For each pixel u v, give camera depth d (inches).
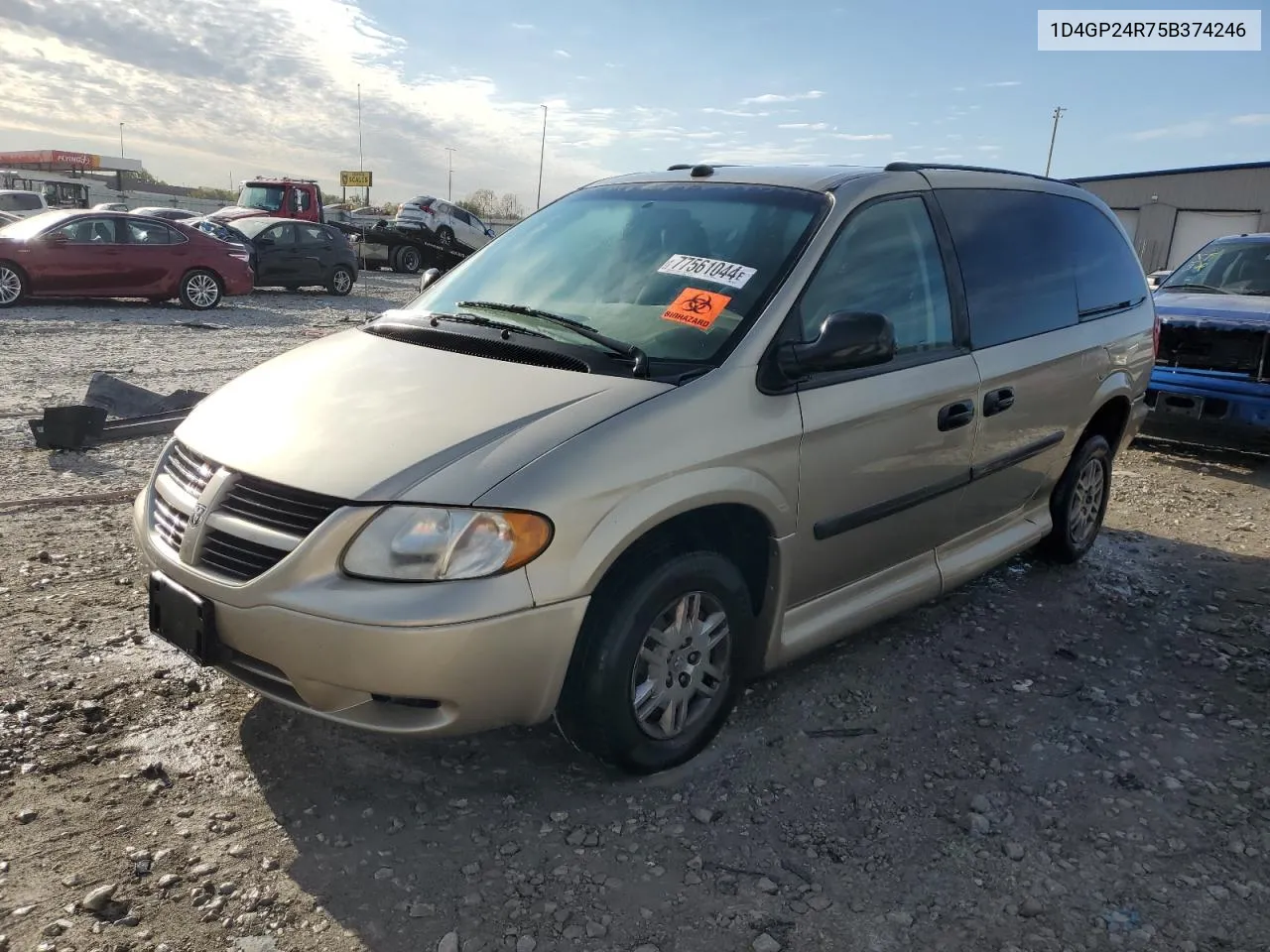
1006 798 117.1
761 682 143.2
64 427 242.4
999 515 170.2
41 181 1336.1
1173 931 95.7
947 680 147.1
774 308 122.0
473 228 1119.0
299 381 120.7
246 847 102.0
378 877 98.7
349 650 95.5
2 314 510.9
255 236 714.8
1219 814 115.6
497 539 97.0
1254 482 275.1
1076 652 159.2
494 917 94.0
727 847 106.0
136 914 91.7
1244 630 170.7
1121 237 203.9
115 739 119.6
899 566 149.0
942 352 145.2
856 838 108.6
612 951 90.4
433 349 124.6
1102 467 199.8
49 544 179.9
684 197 145.7
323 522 98.0
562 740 125.5
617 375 113.5
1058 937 94.5
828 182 139.0
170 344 437.1
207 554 105.6
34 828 102.6
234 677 106.9
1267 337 266.2
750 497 115.4
